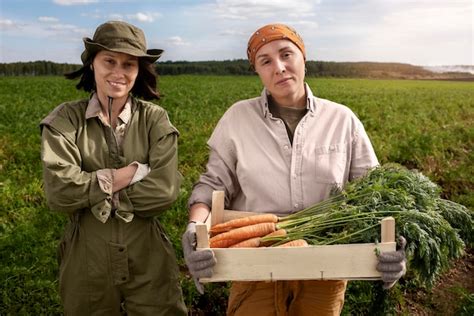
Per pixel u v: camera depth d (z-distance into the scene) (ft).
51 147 9.99
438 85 177.99
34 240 17.93
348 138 10.00
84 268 10.40
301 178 9.77
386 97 107.04
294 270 8.25
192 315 15.26
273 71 9.43
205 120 51.06
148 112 10.77
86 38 10.09
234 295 10.12
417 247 8.63
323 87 148.87
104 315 10.80
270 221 9.43
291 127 10.05
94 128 10.39
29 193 24.18
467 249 20.27
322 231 9.22
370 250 8.18
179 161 30.91
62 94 90.22
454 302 16.71
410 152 33.63
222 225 9.50
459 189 28.07
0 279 15.15
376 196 9.06
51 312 14.25
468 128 48.73
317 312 9.71
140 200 10.18
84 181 9.87
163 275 10.94
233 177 10.52
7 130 44.06
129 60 10.12
